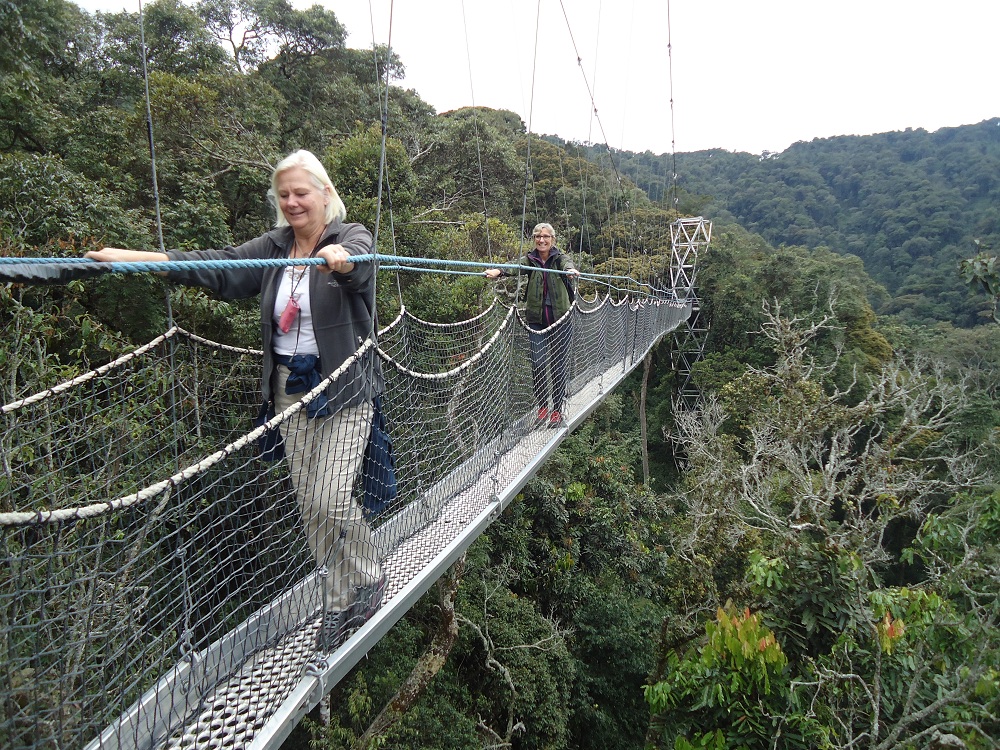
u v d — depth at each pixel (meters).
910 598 5.00
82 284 4.76
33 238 5.16
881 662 4.55
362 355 1.84
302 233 1.83
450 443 3.10
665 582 11.65
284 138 12.30
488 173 16.77
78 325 4.67
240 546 1.78
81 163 7.26
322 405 1.75
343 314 1.82
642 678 9.70
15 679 1.28
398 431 2.64
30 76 7.20
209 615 1.61
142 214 6.50
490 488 3.41
